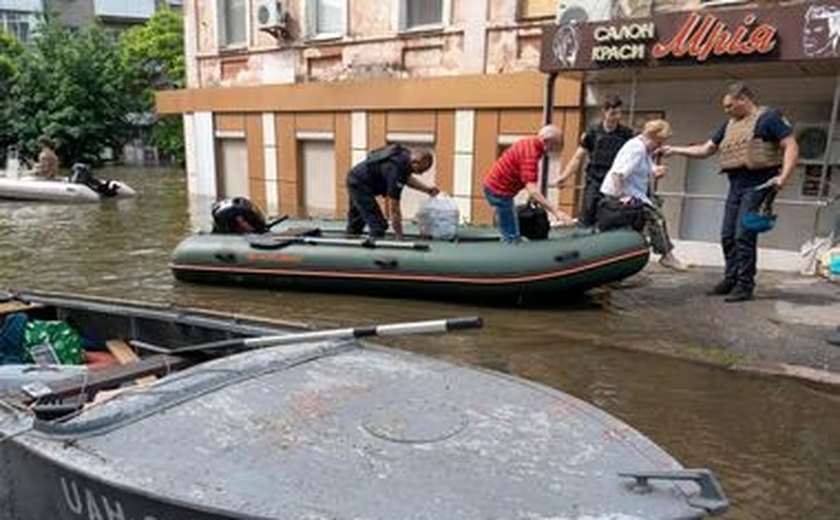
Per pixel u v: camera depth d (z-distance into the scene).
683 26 7.68
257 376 2.80
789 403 4.53
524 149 6.86
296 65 13.62
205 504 2.00
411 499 2.01
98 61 34.97
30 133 33.38
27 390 2.91
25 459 2.42
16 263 9.53
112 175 27.55
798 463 3.81
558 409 2.62
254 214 8.62
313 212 13.56
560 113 9.93
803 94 8.15
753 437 4.10
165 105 16.59
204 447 2.28
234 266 7.94
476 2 10.73
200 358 3.45
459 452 2.26
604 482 2.14
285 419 2.44
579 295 7.17
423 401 2.62
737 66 7.71
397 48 11.93
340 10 12.87
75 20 43.06
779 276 7.68
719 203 9.03
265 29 13.64
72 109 33.47
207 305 7.25
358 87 12.45
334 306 7.16
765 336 5.66
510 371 5.16
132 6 44.59
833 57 6.81
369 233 7.87
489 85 10.66
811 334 5.68
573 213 9.90
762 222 6.45
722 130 6.60
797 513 3.35
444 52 11.34
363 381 2.79
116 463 2.22
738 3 8.23
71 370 3.43
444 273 7.06
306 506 1.98
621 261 6.74
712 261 8.59
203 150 15.84
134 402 2.56
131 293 7.82
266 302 7.37
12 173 18.86
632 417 4.37
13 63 34.72
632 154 6.98
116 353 4.29
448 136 11.38
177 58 37.47
